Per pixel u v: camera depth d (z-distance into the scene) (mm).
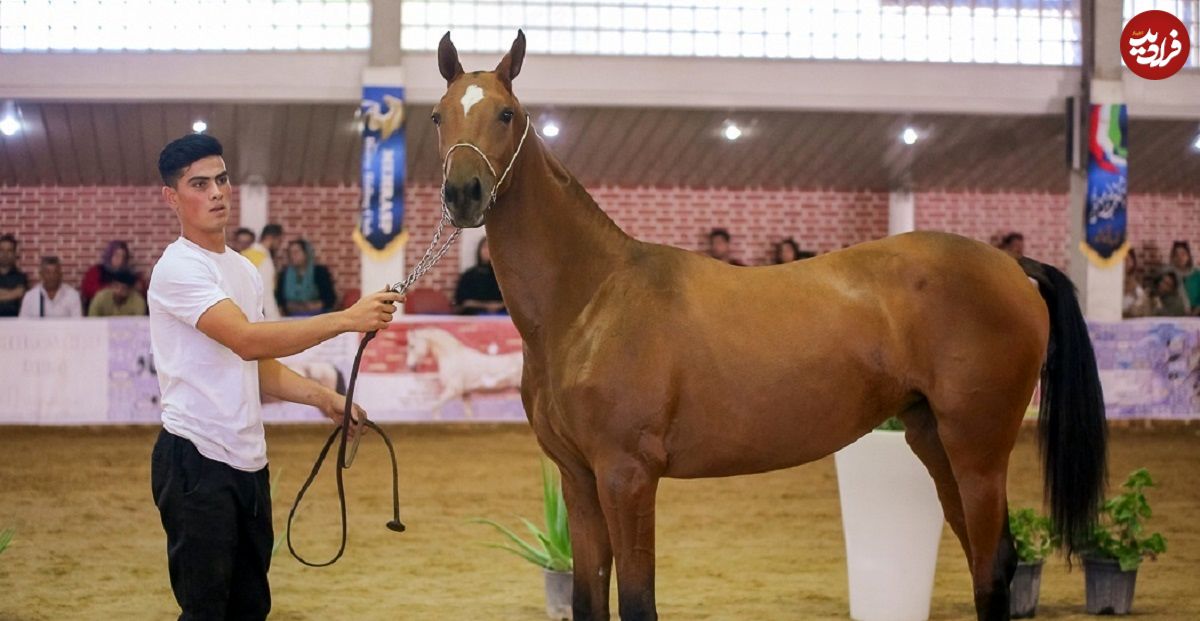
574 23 12203
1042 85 12273
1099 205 11867
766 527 6734
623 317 3256
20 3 11562
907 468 4324
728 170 14078
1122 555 4555
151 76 11594
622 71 12031
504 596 4941
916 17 12391
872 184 14625
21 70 11516
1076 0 12344
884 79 12234
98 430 11023
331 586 5141
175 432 2926
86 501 7418
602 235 3387
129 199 13695
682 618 4520
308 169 13461
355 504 7414
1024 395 3516
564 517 4551
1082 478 3654
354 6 11820
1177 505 7578
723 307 3334
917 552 4363
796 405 3322
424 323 10500
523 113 3266
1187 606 4793
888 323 3430
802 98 12219
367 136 11250
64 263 13672
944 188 14727
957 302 3451
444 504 7441
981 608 3455
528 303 3340
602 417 3201
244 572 3023
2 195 13555
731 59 12148
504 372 10617
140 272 13664
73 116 12281
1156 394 11109
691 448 3305
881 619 4395
